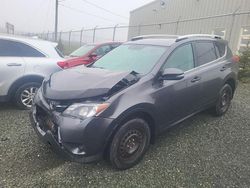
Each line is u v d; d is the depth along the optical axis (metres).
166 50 4.26
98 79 3.58
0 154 3.88
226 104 5.76
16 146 4.14
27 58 5.88
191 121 5.36
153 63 4.05
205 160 3.90
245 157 4.04
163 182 3.36
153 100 3.71
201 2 17.03
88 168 3.58
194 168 3.68
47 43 6.30
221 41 5.67
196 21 17.59
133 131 3.57
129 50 4.73
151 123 3.88
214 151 4.18
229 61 5.63
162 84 3.91
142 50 4.53
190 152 4.11
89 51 9.04
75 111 3.24
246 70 10.23
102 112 3.22
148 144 3.85
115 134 3.36
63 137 3.22
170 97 4.01
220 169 3.68
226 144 4.43
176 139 4.54
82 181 3.32
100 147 3.26
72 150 3.23
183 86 4.26
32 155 3.88
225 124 5.27
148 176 3.46
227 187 3.31
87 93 3.29
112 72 3.91
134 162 3.66
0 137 4.43
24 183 3.24
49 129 3.56
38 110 3.84
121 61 4.48
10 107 6.09
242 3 13.82
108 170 3.56
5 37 5.78
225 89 5.55
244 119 5.58
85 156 3.24
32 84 5.91
